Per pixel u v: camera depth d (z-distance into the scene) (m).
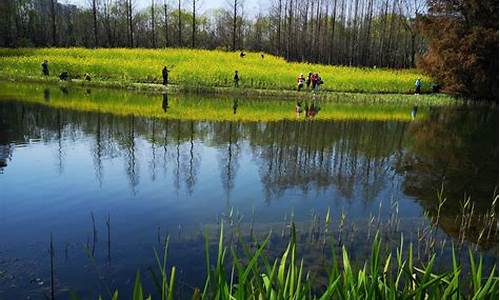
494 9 27.56
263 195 7.58
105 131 12.78
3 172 8.28
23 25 50.75
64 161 9.24
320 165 10.07
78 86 25.41
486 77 28.23
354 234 5.82
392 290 1.88
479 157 11.59
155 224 5.97
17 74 27.81
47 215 6.23
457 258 5.11
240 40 61.53
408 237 5.80
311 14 49.38
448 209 7.23
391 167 10.19
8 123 13.25
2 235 5.48
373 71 37.28
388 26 54.19
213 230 5.77
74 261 4.77
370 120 17.86
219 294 1.78
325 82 29.48
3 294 4.07
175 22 64.56
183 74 28.50
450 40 28.78
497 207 7.38
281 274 1.86
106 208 6.59
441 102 26.86
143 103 19.47
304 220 6.36
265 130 14.26
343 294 1.90
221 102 21.53
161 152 10.55
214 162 9.83
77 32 59.19
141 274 4.48
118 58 34.66
